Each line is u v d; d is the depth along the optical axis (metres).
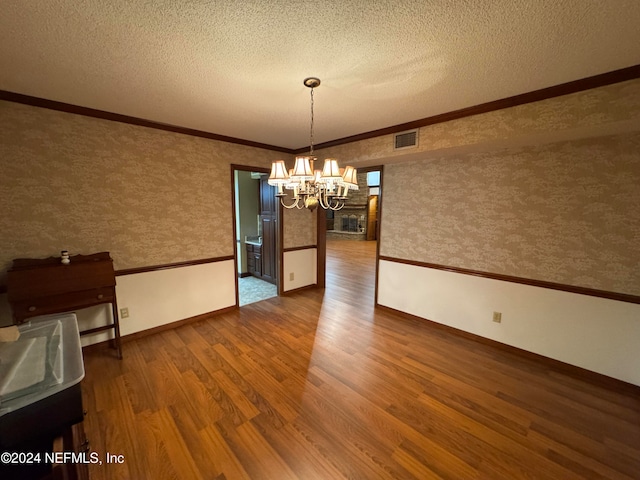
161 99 2.25
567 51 1.53
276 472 1.49
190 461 1.55
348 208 11.37
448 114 2.52
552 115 2.02
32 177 2.30
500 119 2.26
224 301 3.69
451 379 2.31
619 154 2.11
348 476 1.47
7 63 1.68
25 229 2.30
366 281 5.34
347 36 1.41
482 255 2.89
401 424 1.82
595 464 1.55
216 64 1.69
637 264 2.10
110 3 1.16
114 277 2.50
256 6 1.19
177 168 3.11
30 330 1.32
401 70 1.75
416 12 1.22
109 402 2.00
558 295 2.46
